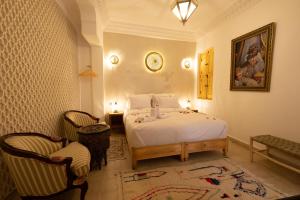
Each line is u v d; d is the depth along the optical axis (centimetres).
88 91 412
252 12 302
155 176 216
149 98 425
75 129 262
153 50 460
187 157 260
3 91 156
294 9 231
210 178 210
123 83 441
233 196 176
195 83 505
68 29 325
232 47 347
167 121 268
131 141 238
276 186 193
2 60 155
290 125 239
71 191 188
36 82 210
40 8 219
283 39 247
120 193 182
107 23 404
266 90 272
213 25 409
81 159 171
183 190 187
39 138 181
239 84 334
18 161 135
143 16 386
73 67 357
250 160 255
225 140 276
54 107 262
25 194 144
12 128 168
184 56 491
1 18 153
